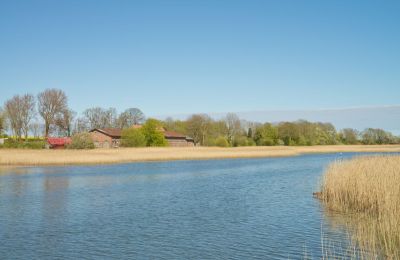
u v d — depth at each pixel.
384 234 18.06
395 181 24.59
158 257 17.11
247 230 21.59
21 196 34.28
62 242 19.47
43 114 126.00
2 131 122.19
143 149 104.06
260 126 155.25
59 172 56.91
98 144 133.75
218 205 29.55
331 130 166.25
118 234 20.94
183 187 40.41
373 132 161.62
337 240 18.95
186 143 150.12
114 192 36.72
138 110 170.62
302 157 96.31
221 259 16.75
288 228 21.83
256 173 55.53
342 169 31.81
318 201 30.52
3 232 21.44
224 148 118.31
